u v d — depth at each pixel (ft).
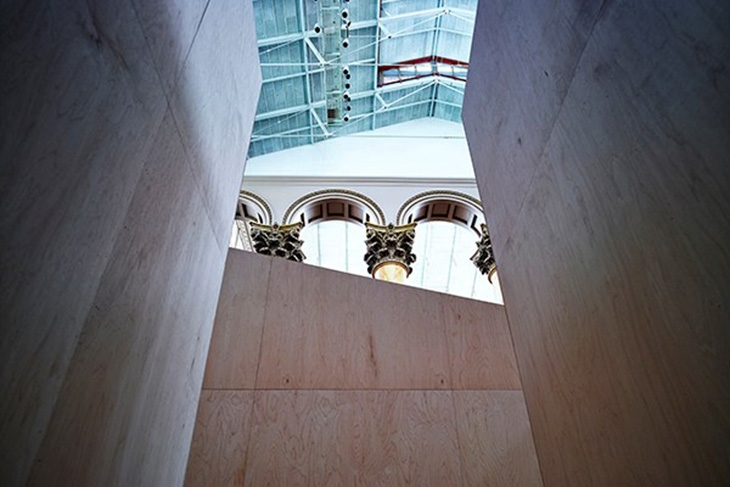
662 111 4.03
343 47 29.58
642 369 4.34
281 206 27.91
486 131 8.87
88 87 3.78
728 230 3.29
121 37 4.37
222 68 7.63
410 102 35.68
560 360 5.99
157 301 5.22
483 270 26.50
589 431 5.32
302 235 37.40
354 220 28.99
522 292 7.23
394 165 30.83
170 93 5.51
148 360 5.02
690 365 3.71
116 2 4.32
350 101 33.32
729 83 3.28
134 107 4.59
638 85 4.37
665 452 4.04
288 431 10.64
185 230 6.09
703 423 3.58
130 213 4.52
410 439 10.87
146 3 4.92
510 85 7.67
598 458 5.14
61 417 3.44
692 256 3.67
